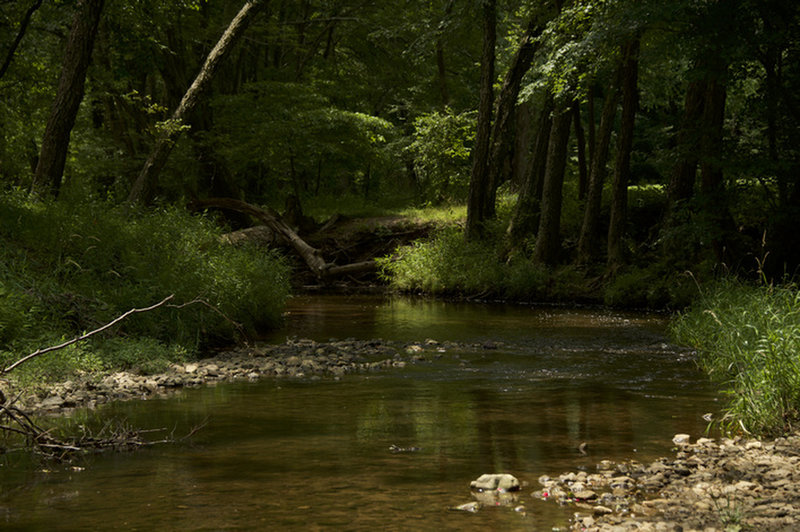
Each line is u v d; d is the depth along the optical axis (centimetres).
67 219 1265
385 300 2322
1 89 2316
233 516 466
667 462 589
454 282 2439
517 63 2556
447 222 2941
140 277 1236
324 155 3475
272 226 2792
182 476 555
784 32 1537
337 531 440
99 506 484
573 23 1872
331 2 3638
